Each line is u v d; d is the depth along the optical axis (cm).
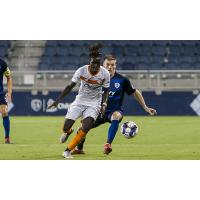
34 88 9244
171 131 6394
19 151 4519
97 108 4138
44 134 6047
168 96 9206
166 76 9550
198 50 11069
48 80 9531
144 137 5791
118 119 4281
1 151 4522
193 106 9212
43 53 11069
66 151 4134
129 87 4378
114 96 4344
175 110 9200
